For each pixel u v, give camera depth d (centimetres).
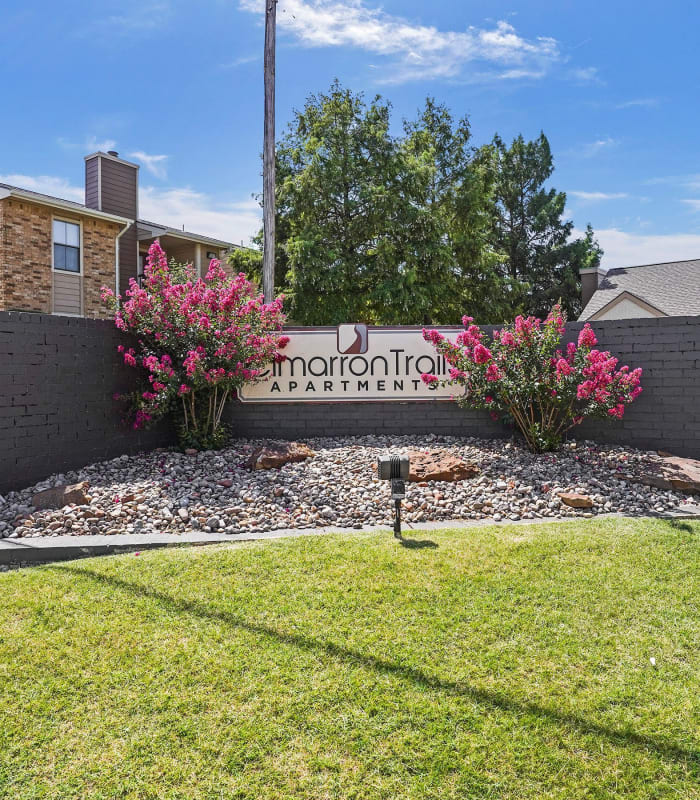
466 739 240
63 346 618
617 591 370
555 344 696
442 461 635
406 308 1648
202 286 734
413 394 783
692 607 349
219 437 720
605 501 568
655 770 224
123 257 1662
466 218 1988
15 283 1302
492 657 296
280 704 260
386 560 419
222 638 314
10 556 447
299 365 783
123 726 248
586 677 281
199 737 241
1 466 554
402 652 300
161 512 529
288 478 614
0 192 1257
